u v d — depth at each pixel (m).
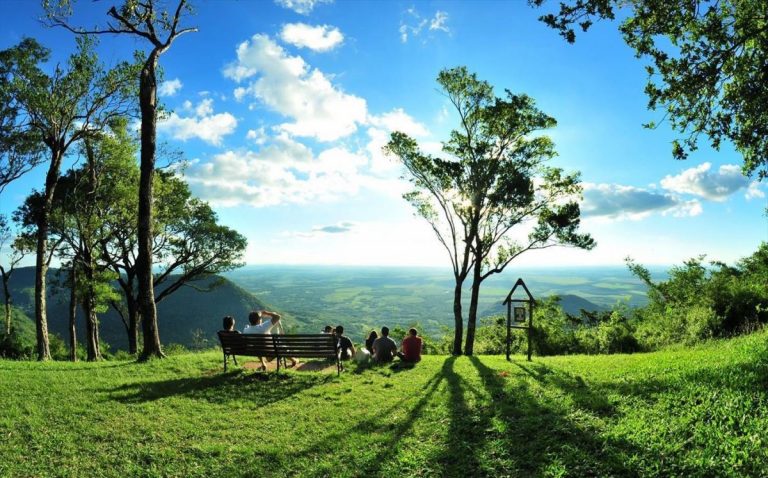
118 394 9.62
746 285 17.48
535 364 12.49
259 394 9.92
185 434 7.56
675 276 26.44
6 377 11.06
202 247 35.66
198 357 14.41
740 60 10.94
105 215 27.52
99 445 7.05
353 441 7.11
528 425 6.82
